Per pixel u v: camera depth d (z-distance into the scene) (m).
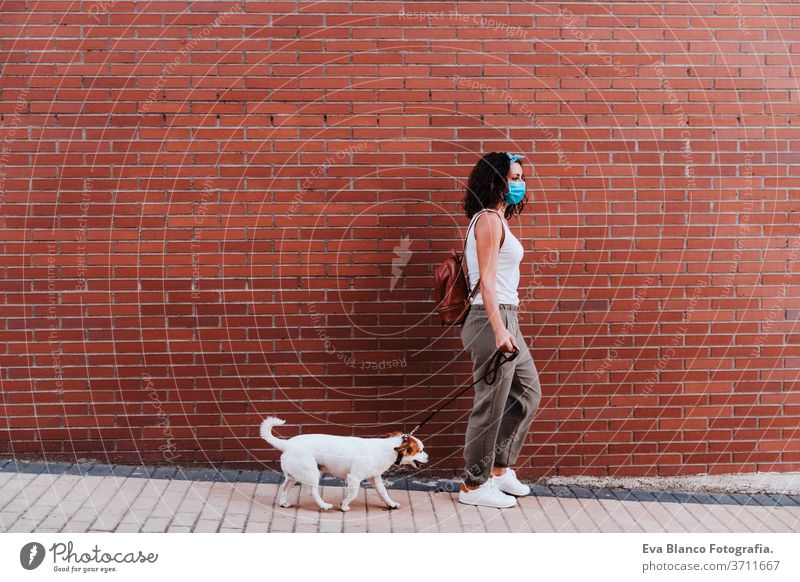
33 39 5.09
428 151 5.17
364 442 4.60
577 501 4.95
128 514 4.51
